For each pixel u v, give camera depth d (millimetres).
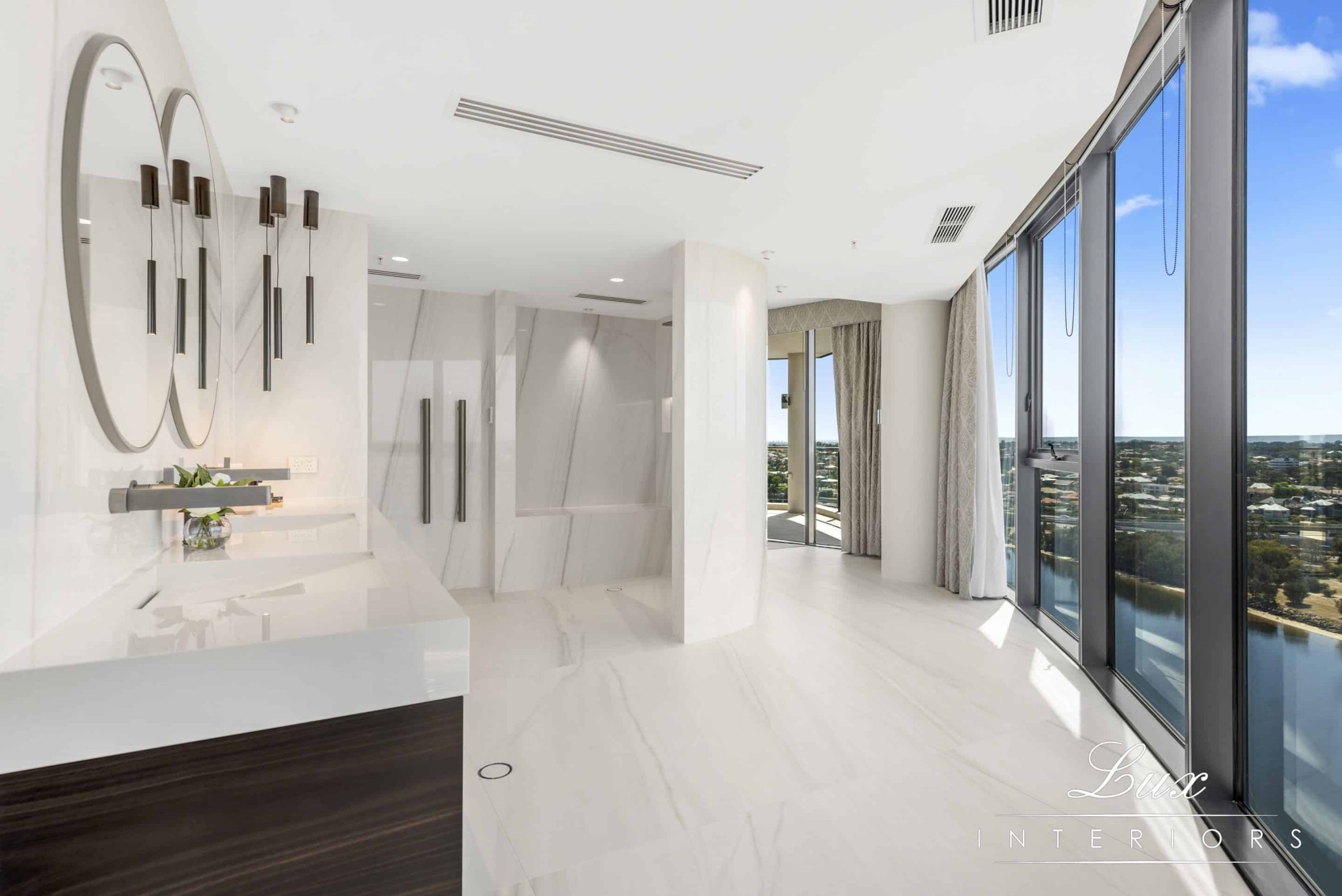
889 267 4672
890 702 3139
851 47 2010
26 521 924
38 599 957
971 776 2441
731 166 2885
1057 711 3012
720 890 1841
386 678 941
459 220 3564
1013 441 4789
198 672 839
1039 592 4672
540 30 1925
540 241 3984
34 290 962
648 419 6586
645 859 1976
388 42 1977
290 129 2510
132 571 1442
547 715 3018
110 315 1245
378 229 3709
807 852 2006
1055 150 2740
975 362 5023
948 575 5406
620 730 2855
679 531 4094
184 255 1886
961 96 2307
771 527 8156
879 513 6945
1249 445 1932
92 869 782
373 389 5250
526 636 4242
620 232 3820
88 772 784
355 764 922
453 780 980
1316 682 1656
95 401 1195
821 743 2717
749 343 4391
